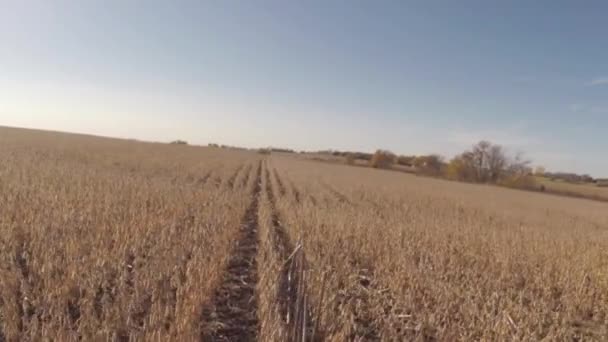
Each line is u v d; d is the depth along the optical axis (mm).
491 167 76438
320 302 5543
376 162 93000
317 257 7816
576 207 34656
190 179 22594
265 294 5621
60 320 4242
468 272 7785
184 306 4805
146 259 6562
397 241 9680
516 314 5922
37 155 26344
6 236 6809
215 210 11570
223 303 5965
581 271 8234
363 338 5152
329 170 54156
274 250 8203
